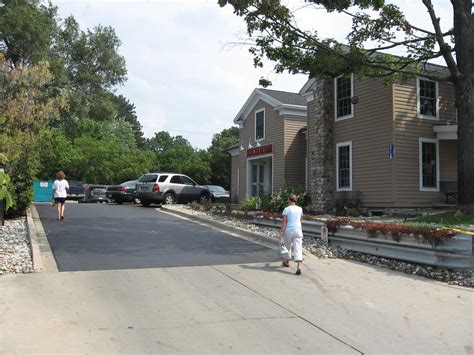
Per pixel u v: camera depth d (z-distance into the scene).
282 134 25.45
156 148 90.56
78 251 9.82
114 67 38.81
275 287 7.38
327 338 5.19
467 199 13.36
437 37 13.87
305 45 13.56
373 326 5.64
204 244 11.21
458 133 13.72
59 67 32.56
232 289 7.16
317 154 20.70
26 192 15.05
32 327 5.29
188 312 5.96
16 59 31.31
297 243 8.53
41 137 15.92
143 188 23.89
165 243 11.20
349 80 19.89
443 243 8.59
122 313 5.85
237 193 30.56
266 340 5.06
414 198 17.92
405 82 17.36
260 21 13.25
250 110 28.67
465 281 8.01
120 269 8.26
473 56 13.52
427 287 7.70
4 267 8.02
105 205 23.81
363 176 19.00
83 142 48.34
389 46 14.48
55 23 36.09
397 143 17.72
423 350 4.91
